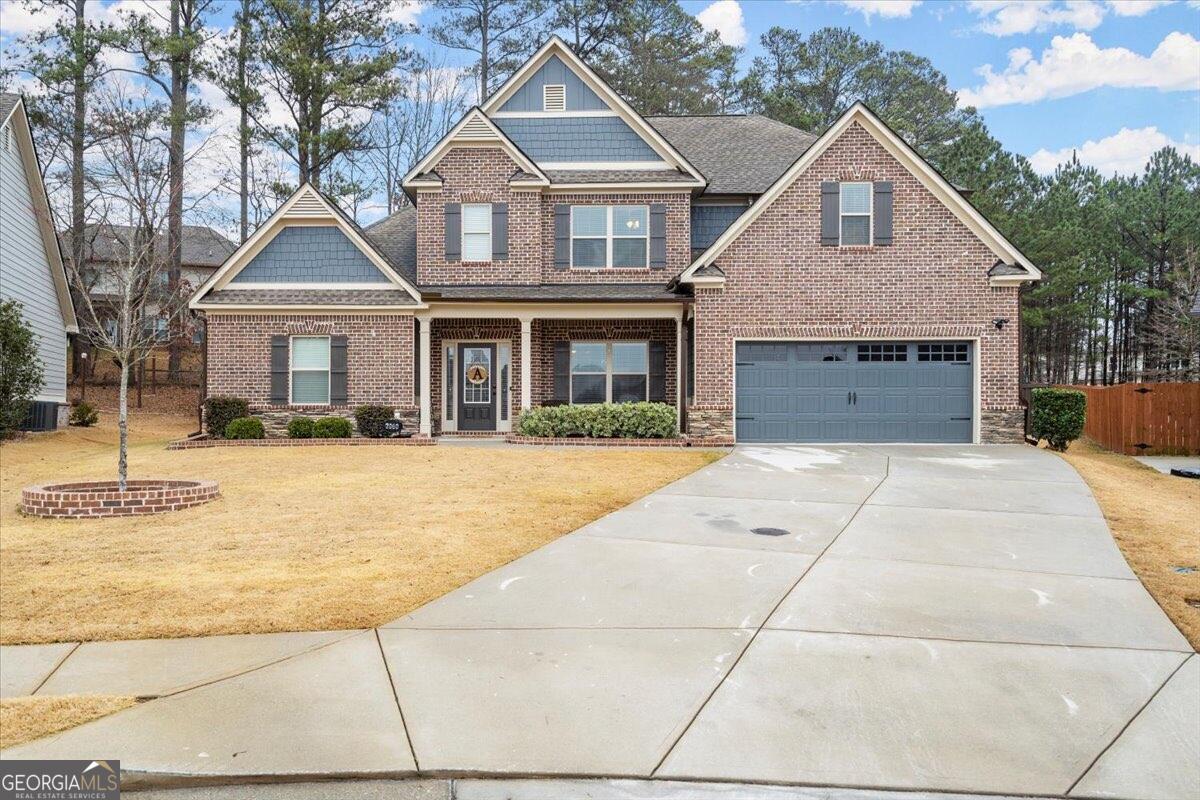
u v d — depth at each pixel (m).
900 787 3.55
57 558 7.23
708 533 8.45
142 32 27.14
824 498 10.59
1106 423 20.08
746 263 17.30
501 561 7.25
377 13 31.12
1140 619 5.76
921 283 17.16
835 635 5.37
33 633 5.33
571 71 20.34
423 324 18.23
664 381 19.53
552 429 17.28
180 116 26.88
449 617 5.71
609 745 3.87
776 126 24.12
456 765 3.69
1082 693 4.50
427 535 8.18
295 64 29.08
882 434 17.38
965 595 6.30
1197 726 4.13
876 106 42.56
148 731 3.97
